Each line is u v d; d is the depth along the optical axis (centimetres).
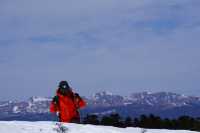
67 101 2269
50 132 1688
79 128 1788
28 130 1691
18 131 1661
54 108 2270
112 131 1809
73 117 2277
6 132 1631
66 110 2262
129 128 1984
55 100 2272
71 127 1792
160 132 2020
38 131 1688
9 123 1822
